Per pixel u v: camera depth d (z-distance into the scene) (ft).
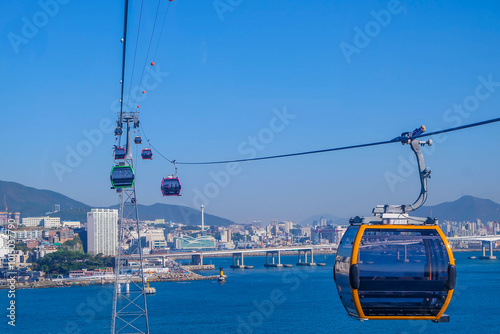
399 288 64.08
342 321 492.54
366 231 64.54
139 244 302.66
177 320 508.53
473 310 526.98
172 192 194.90
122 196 289.33
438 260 63.87
